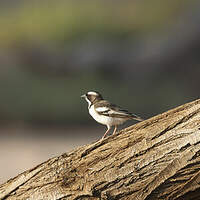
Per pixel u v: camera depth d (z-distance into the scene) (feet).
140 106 100.27
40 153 73.31
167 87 108.06
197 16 118.52
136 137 19.79
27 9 145.18
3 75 107.76
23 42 127.34
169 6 138.62
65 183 20.31
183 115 19.27
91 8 143.43
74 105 95.14
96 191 19.62
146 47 118.93
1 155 72.90
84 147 20.61
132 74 113.60
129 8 144.05
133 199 19.26
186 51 112.06
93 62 117.60
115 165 19.62
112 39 127.03
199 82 108.99
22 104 95.66
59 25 134.51
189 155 18.47
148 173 19.06
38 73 115.24
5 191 21.15
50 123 92.58
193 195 18.83
